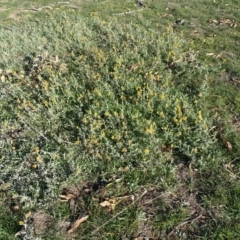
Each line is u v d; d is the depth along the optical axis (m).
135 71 1.48
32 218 0.96
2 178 1.06
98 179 1.05
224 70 1.46
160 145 1.12
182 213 0.94
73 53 1.64
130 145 1.10
